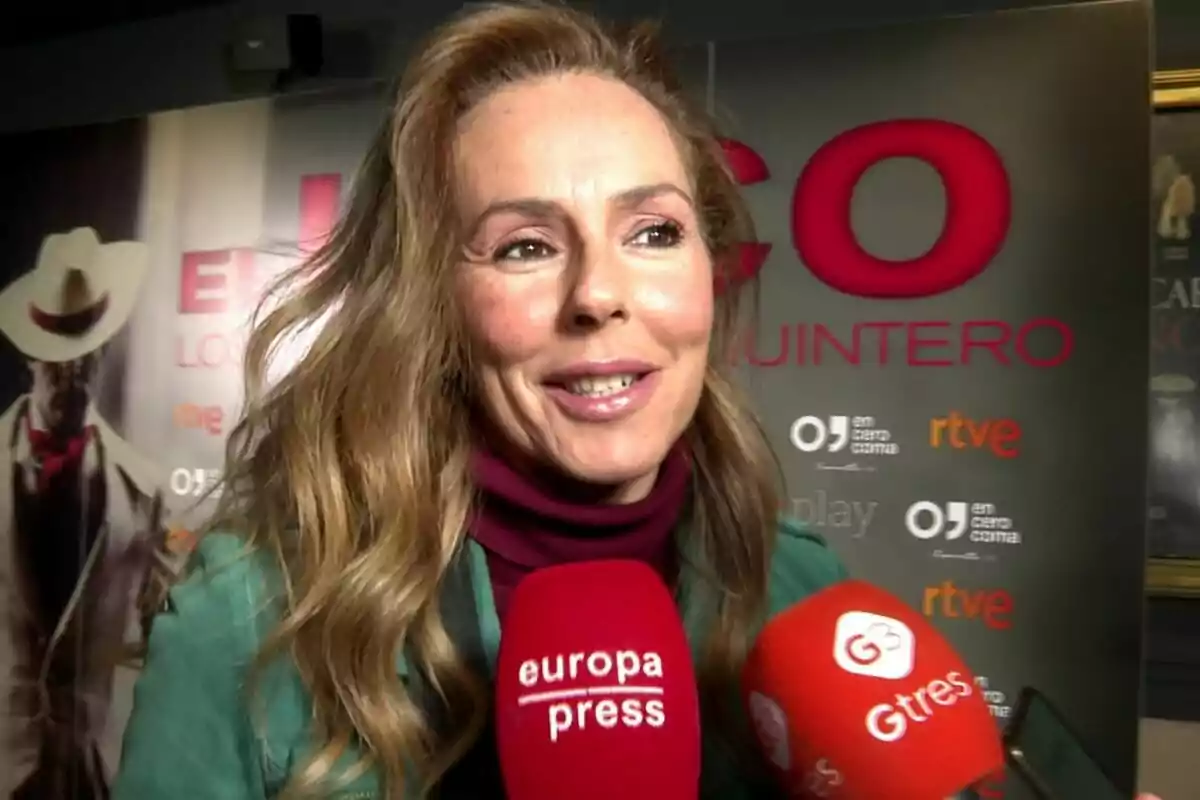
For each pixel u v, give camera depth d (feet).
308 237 5.81
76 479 6.28
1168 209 5.08
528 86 3.12
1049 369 4.56
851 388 4.83
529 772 2.37
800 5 5.58
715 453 3.66
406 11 6.31
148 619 6.05
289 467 3.26
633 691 2.42
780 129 4.92
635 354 2.90
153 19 6.94
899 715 2.46
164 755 2.96
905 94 4.75
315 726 3.01
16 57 7.29
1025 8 4.73
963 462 4.68
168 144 6.14
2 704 6.30
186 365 6.07
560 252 2.96
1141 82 4.45
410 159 3.16
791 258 4.91
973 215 4.66
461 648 3.08
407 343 3.17
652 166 3.01
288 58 6.21
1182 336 5.07
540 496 3.14
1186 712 5.12
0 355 6.48
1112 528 4.47
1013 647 4.60
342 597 3.02
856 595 2.72
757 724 2.71
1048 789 2.50
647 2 5.82
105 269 6.26
